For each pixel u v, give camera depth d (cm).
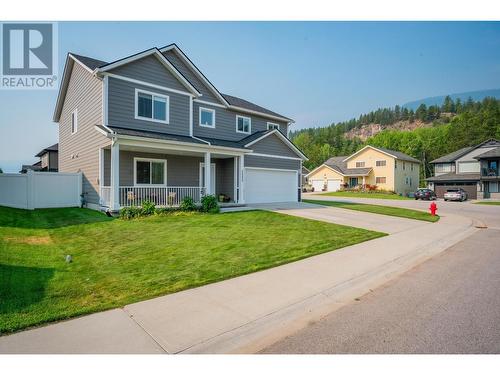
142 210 1220
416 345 334
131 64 1405
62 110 1952
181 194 1648
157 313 402
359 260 674
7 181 1585
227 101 1962
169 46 1622
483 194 3622
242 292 478
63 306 414
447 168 4278
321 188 5169
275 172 2091
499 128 6122
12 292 460
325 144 9769
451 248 843
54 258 657
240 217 1237
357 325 381
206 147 1462
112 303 429
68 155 1834
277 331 368
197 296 459
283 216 1305
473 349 326
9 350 314
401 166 4625
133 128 1407
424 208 2106
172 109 1557
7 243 768
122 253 697
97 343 330
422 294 486
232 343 340
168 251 714
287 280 536
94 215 1247
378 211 1694
